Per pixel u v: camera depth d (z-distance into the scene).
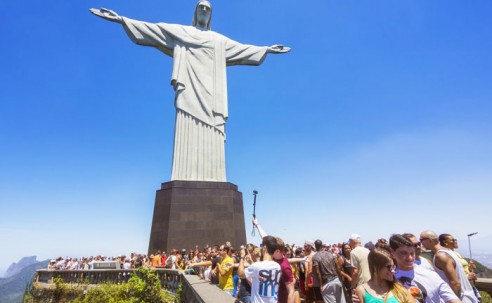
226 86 29.77
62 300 20.27
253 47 31.59
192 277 12.61
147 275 15.77
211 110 28.34
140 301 15.18
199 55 29.12
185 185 25.14
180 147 26.98
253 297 5.16
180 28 29.20
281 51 32.56
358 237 8.57
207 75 28.97
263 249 5.64
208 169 27.03
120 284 17.41
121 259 27.34
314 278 8.19
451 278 5.20
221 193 25.80
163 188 25.83
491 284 8.02
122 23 27.36
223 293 7.93
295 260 9.39
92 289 17.58
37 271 26.92
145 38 28.00
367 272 7.21
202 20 30.98
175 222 23.98
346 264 8.88
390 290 3.87
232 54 30.69
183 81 28.06
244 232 27.47
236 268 9.22
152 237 25.02
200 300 7.51
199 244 24.00
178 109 27.77
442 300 4.26
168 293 15.95
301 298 10.80
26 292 24.08
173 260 19.52
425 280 4.43
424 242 5.88
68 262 29.14
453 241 6.47
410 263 4.59
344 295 8.62
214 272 10.77
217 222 24.98
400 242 4.65
